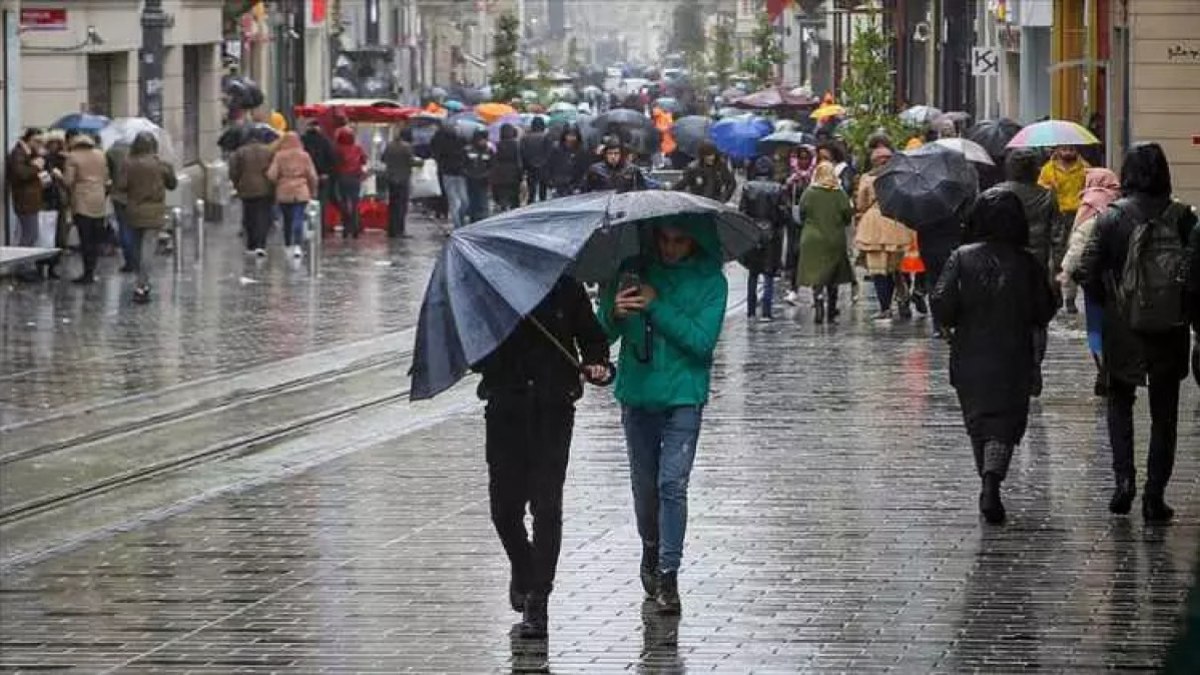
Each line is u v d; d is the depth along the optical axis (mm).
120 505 31266
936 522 28047
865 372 43688
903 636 22188
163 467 34156
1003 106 97625
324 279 66750
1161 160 27438
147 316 55781
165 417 39406
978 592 24078
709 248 23156
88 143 65062
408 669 21297
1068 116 86125
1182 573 24844
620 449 34344
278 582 25469
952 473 31734
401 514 29562
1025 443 34188
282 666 21531
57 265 67812
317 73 153000
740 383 42031
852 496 29953
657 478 23609
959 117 78375
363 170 86000
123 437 37312
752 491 30406
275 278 67125
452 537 27859
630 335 23094
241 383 43562
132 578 25938
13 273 66375
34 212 65875
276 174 75438
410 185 91938
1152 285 27125
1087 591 24062
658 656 21547
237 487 32062
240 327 53281
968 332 27953
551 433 22188
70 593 25234
